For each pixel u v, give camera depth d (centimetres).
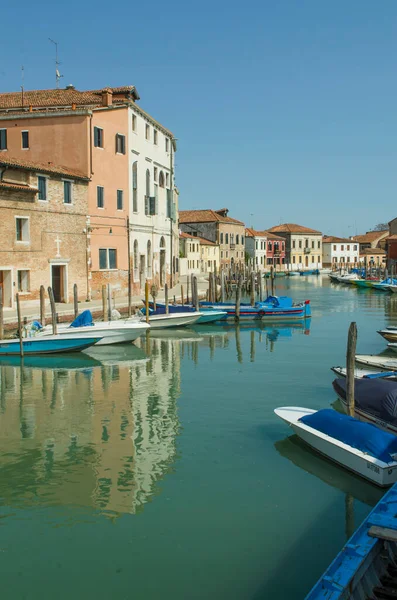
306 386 1691
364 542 670
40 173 2827
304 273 9925
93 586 730
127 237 3619
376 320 3441
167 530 856
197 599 706
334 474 1048
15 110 3469
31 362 2089
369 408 1207
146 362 2094
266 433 1265
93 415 1425
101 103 3422
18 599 707
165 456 1141
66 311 2694
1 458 1141
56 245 2978
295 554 795
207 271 7662
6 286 2678
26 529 861
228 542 824
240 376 1839
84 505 935
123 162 3547
